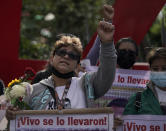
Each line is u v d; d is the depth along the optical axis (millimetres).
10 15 5988
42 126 3189
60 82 3285
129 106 3621
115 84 4281
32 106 3244
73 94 3238
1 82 4316
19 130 3184
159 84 3578
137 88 4301
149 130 3502
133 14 5582
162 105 3574
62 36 3316
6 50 6051
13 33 6031
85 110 3156
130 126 3514
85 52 5352
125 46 4387
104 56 3096
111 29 3045
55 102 3221
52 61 3338
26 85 3178
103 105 4246
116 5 5559
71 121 3182
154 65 3615
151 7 5582
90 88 3209
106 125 3170
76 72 4289
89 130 3176
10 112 3162
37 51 8148
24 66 6184
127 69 4309
